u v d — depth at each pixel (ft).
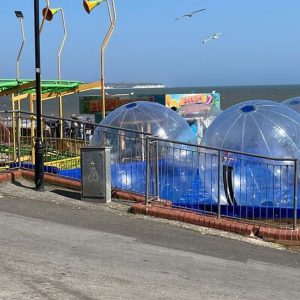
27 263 19.56
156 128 39.58
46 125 46.42
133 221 27.94
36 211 28.43
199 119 62.39
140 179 34.55
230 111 35.22
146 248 23.47
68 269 19.31
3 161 38.47
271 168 31.37
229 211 30.45
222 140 33.06
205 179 33.12
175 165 34.01
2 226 24.93
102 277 18.76
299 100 50.98
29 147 41.55
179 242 24.99
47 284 17.38
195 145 30.04
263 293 18.76
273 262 23.25
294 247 25.95
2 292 16.30
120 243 23.90
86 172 31.14
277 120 33.24
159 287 18.25
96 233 25.20
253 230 27.12
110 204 30.96
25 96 60.80
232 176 31.68
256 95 437.99
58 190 33.47
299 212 29.40
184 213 28.76
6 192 32.07
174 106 77.20
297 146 32.45
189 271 20.65
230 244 25.43
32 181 35.29
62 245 22.65
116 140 37.11
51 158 41.78
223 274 20.71
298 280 20.86
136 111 40.42
